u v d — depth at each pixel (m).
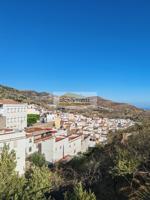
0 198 21.67
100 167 36.31
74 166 50.28
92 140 110.50
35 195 23.70
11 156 29.66
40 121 156.00
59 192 30.55
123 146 37.56
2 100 130.12
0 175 24.22
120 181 28.80
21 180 24.66
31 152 64.62
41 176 29.38
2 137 47.97
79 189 22.11
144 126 50.66
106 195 28.23
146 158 30.28
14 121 127.69
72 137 92.06
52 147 71.44
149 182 25.73
